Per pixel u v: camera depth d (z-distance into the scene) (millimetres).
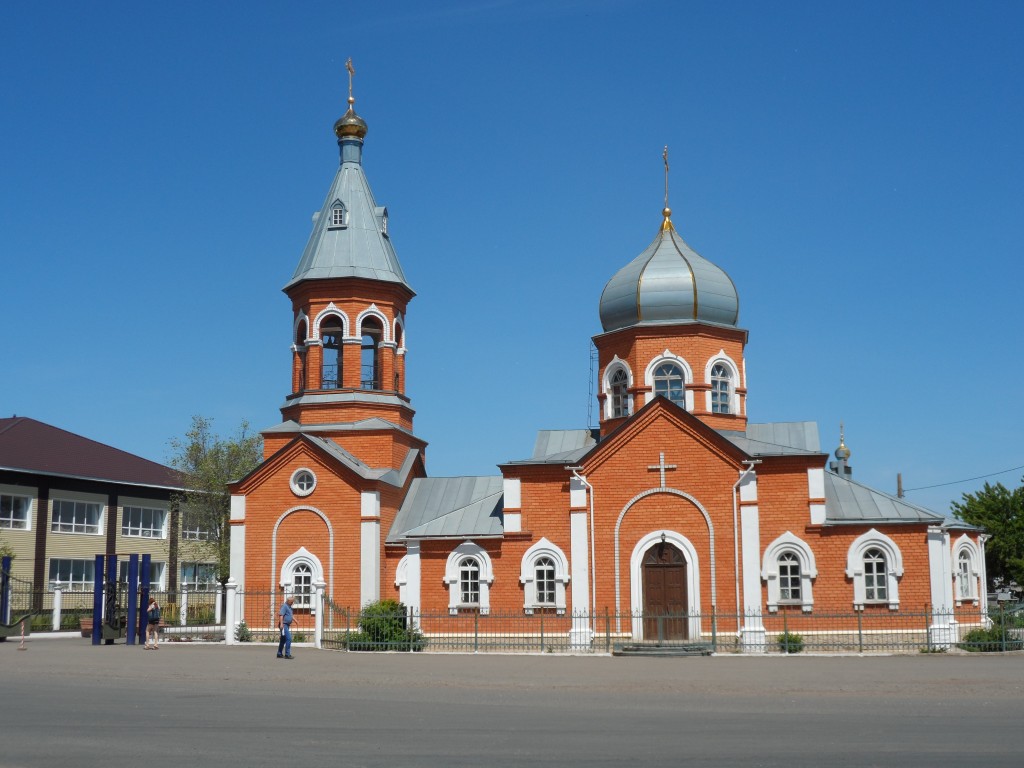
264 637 45188
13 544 63188
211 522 67438
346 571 45000
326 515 45562
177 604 69375
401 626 40688
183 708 21594
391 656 36906
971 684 26016
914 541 39875
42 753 15883
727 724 19031
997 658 34500
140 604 45594
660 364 44562
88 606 66438
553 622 42094
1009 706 21719
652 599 40812
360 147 51344
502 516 44219
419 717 20141
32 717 20031
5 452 64438
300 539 45656
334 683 27422
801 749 16047
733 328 45062
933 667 30844
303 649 40938
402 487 47844
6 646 43094
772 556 40500
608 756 15484
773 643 38562
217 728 18531
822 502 40438
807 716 20219
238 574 45875
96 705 22078
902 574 39750
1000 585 65812
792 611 40156
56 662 33812
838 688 25422
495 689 25938
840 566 40062
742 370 45344
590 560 41438
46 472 64750
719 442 40906
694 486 40969
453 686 26672
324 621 44719
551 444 46469
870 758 15188
